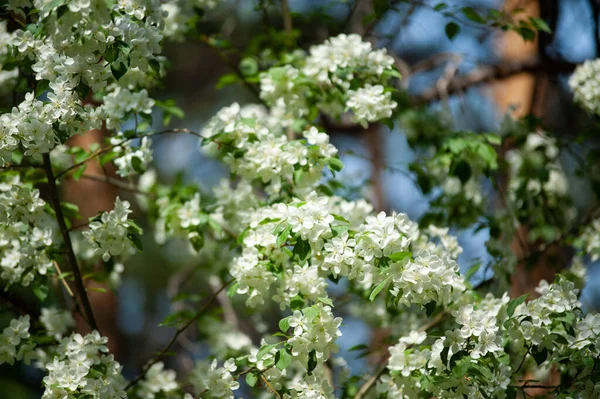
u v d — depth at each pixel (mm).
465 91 6918
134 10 3277
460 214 5266
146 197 5426
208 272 5910
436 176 5496
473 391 3178
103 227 3521
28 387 7516
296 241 3242
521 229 6215
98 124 3357
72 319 4570
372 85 4336
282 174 3807
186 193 4781
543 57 6523
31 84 3605
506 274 4562
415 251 4105
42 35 3387
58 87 3234
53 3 3090
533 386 3447
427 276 3053
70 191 8266
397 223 3137
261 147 3824
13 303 4379
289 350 3148
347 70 4223
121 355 9500
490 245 4652
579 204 7145
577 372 3432
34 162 4270
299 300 3350
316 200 3227
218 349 5184
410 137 5352
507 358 3592
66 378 3311
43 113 3213
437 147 5234
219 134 4051
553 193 5691
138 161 4020
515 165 5816
